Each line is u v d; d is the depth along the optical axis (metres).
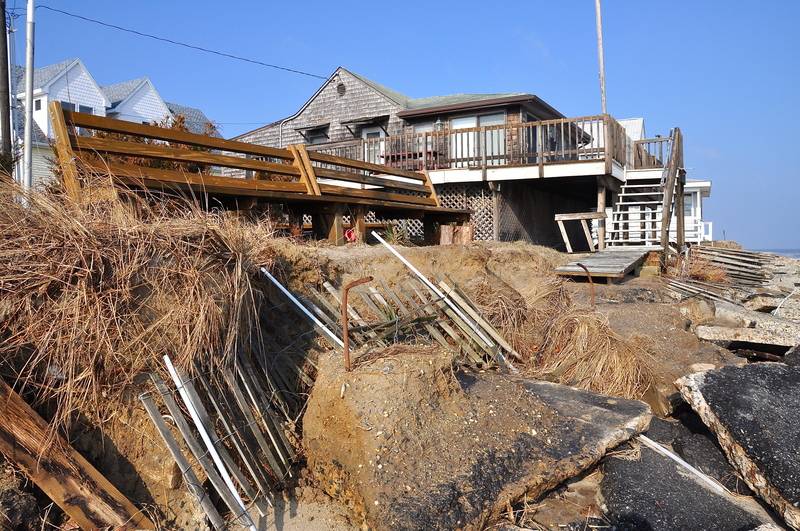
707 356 6.69
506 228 15.32
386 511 3.14
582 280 9.89
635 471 4.04
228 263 3.96
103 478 3.08
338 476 3.51
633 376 5.62
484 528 3.26
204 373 3.61
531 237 17.44
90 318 3.21
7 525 2.73
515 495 3.46
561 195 20.69
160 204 4.37
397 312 5.61
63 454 2.99
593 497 3.88
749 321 7.79
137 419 3.34
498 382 4.74
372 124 21.33
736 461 4.19
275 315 4.69
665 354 6.62
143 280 3.47
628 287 9.70
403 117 19.41
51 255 3.28
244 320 4.09
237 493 3.24
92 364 3.19
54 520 2.93
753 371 4.98
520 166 14.04
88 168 4.28
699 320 8.10
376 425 3.56
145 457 3.31
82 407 3.20
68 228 3.38
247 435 3.70
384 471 3.38
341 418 3.64
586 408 4.75
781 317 8.62
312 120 23.05
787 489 3.74
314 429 3.78
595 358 5.79
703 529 3.55
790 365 5.32
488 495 3.38
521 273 8.38
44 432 2.97
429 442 3.65
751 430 4.21
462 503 3.25
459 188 15.15
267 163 6.30
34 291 3.15
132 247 3.50
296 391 4.31
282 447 3.82
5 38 11.12
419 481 3.37
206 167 8.44
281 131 23.98
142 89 30.89
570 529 3.48
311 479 3.76
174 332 3.51
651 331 7.20
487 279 7.09
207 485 3.39
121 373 3.31
